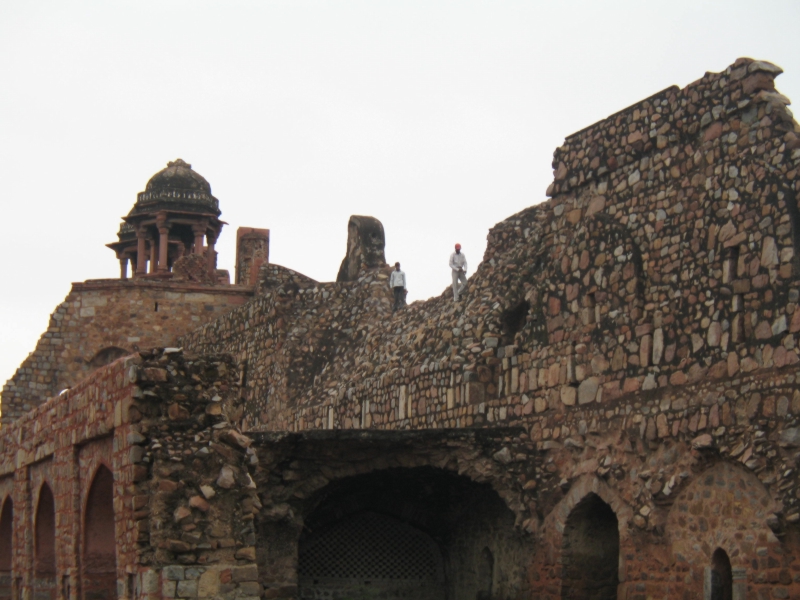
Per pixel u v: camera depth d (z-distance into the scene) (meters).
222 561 15.82
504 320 21.83
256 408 32.56
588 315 19.16
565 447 19.30
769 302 15.70
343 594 22.47
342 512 22.09
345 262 34.06
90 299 39.88
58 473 20.66
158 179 47.81
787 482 14.90
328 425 27.59
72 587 19.08
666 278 17.66
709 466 16.41
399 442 20.03
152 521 15.83
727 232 16.56
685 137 17.66
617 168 19.00
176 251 49.09
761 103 16.33
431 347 23.77
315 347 30.98
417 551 22.92
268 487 19.83
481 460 20.16
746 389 15.86
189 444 16.11
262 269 35.81
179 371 16.39
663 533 17.09
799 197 15.54
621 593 17.73
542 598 19.39
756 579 15.37
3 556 26.73
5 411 38.47
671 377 17.28
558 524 19.17
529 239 22.62
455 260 25.30
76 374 39.44
